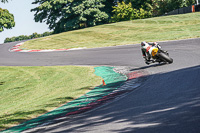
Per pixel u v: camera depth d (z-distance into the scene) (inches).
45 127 343.9
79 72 862.5
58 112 418.3
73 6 3430.1
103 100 444.8
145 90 450.0
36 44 2167.8
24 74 994.1
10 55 1668.3
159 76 551.2
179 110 301.9
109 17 3745.1
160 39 1556.3
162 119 282.7
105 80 659.4
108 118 327.6
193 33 1595.7
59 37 2402.8
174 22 2301.9
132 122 292.0
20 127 366.9
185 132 237.3
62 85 706.2
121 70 761.6
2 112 498.9
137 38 1845.5
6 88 796.0
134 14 3353.8
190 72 522.0
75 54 1403.8
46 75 911.0
